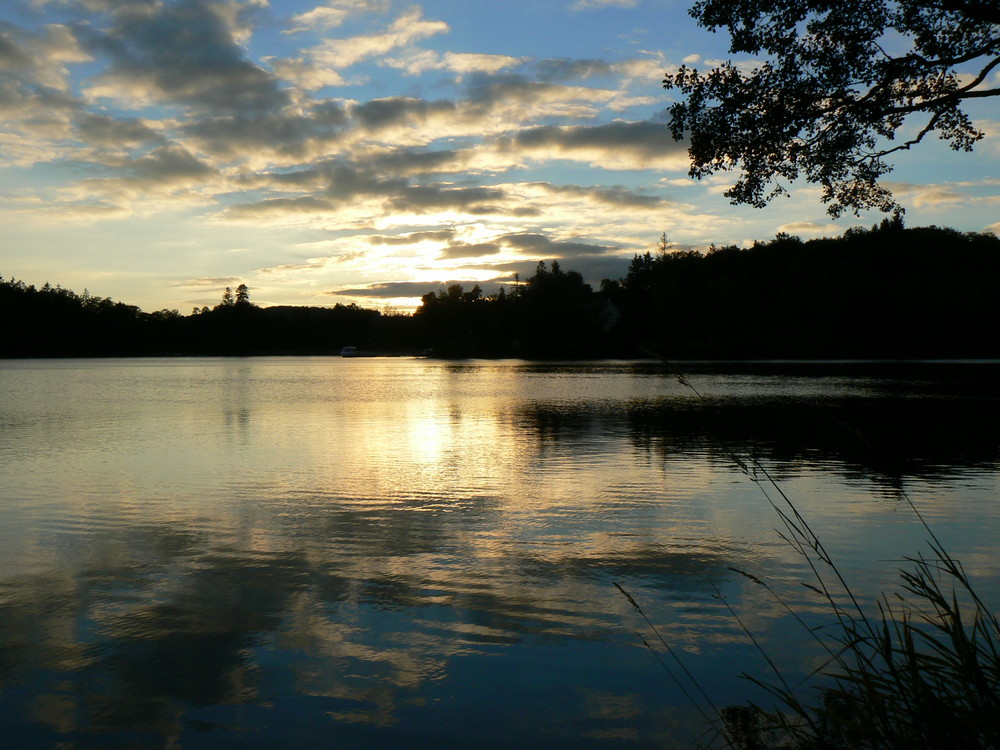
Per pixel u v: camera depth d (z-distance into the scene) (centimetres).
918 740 293
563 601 657
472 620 613
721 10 850
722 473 1294
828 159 873
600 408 2673
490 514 991
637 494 1116
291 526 929
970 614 598
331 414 2488
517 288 12212
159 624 605
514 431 1952
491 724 451
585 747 425
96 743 431
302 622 609
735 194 933
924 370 5778
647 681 505
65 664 532
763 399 3028
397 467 1376
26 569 750
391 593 678
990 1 724
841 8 812
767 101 862
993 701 294
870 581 696
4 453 1567
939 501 1048
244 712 465
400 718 458
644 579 715
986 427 1991
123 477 1276
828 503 1041
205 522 948
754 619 611
